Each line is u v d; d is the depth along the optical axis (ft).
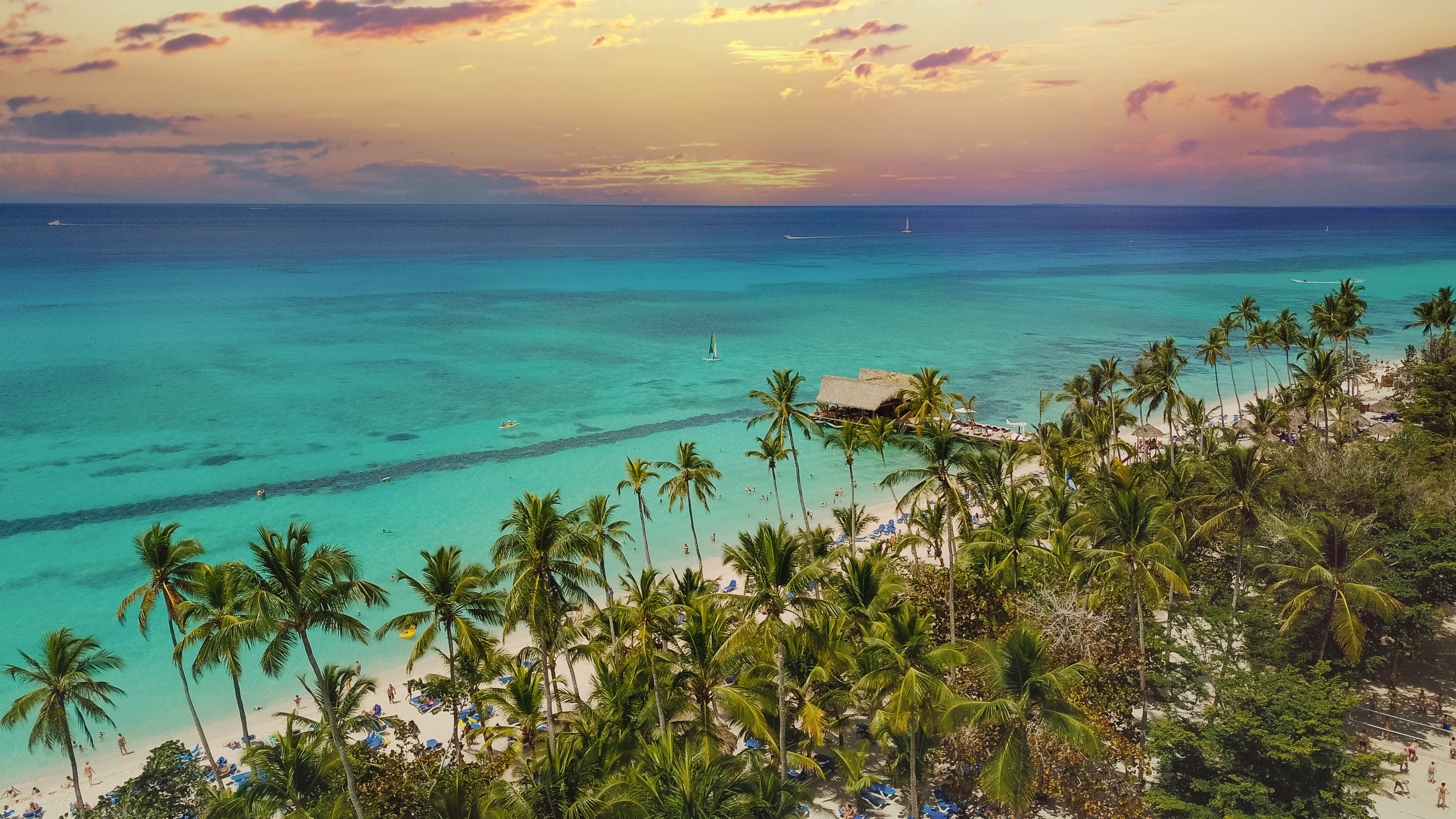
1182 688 132.36
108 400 371.35
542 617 108.99
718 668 113.50
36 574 212.43
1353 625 129.80
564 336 536.01
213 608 126.11
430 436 329.11
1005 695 95.71
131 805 116.47
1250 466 159.22
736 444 322.14
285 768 111.65
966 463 158.40
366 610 196.03
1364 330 367.66
